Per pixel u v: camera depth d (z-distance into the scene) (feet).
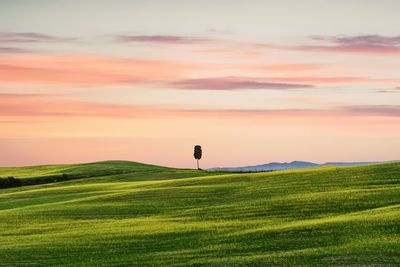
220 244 142.72
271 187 241.14
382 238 129.80
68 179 447.42
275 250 130.11
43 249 153.69
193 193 247.29
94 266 129.59
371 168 260.42
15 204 277.23
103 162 618.03
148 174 440.04
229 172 433.07
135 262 130.52
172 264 124.67
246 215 184.65
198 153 546.67
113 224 189.47
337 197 197.16
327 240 133.90
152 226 178.40
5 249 155.84
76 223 197.16
